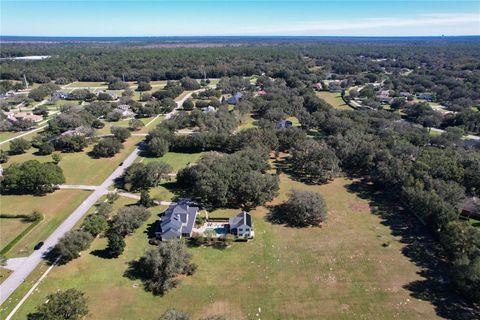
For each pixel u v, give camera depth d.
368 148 115.94
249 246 80.00
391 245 79.56
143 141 150.50
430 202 82.88
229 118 164.50
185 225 84.25
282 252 77.88
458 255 69.75
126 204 97.62
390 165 104.69
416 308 61.75
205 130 148.75
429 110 175.25
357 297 64.62
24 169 102.50
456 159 104.38
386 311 61.38
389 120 158.00
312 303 63.44
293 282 68.62
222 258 75.88
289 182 112.31
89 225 80.56
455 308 61.56
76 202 99.00
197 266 73.00
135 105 196.75
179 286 67.62
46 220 89.81
